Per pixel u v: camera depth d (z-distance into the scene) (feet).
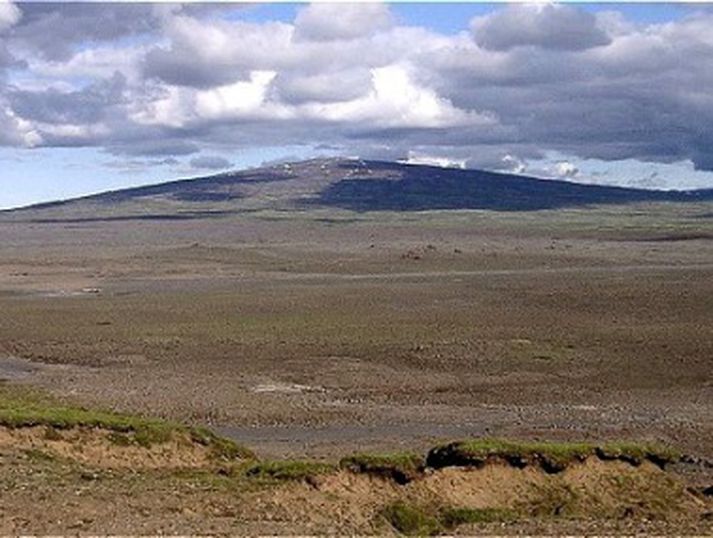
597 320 264.72
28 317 280.31
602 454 109.60
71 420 111.65
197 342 235.20
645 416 164.25
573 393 182.19
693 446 144.36
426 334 243.81
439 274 406.62
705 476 126.21
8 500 75.97
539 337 238.48
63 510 74.74
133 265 464.65
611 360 210.79
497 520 91.45
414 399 177.37
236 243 636.89
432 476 100.73
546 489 103.91
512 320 266.57
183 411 165.89
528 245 597.93
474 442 106.42
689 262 460.55
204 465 110.32
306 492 92.27
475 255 503.61
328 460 117.19
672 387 186.91
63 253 559.79
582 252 531.91
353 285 360.48
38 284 380.58
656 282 349.82
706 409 169.48
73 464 99.76
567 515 96.84
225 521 77.00
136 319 273.33
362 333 245.86
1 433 108.17
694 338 235.20
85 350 226.79
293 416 163.12
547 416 164.04
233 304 303.89
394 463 98.63
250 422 159.22
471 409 169.68
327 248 576.61
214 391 181.57
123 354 221.66
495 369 202.28
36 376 197.26
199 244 618.44
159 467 105.91
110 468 100.68
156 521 74.18
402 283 366.43
